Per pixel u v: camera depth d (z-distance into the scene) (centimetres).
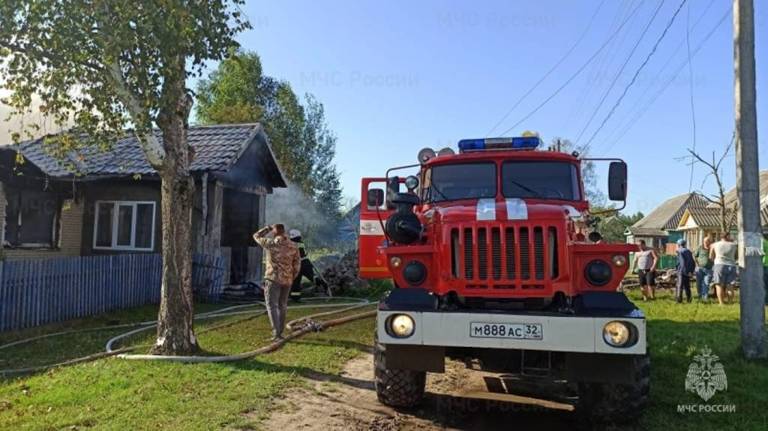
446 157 616
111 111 669
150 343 743
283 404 497
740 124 721
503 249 432
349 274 1498
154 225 1400
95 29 562
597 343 396
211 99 3241
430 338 421
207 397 502
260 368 605
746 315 698
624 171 600
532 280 426
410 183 582
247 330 850
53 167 1359
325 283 1452
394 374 487
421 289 452
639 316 395
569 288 425
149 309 1146
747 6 724
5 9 530
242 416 460
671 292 1706
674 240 4150
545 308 434
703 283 1457
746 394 534
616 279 427
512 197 586
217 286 1298
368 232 794
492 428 463
